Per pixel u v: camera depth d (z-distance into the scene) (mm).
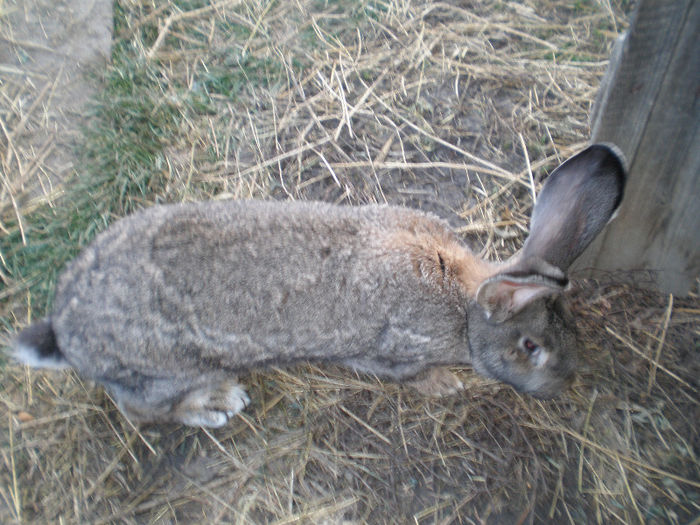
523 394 797
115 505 712
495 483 742
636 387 790
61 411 758
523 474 746
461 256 741
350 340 718
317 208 719
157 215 679
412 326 719
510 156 955
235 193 917
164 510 713
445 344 741
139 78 1017
